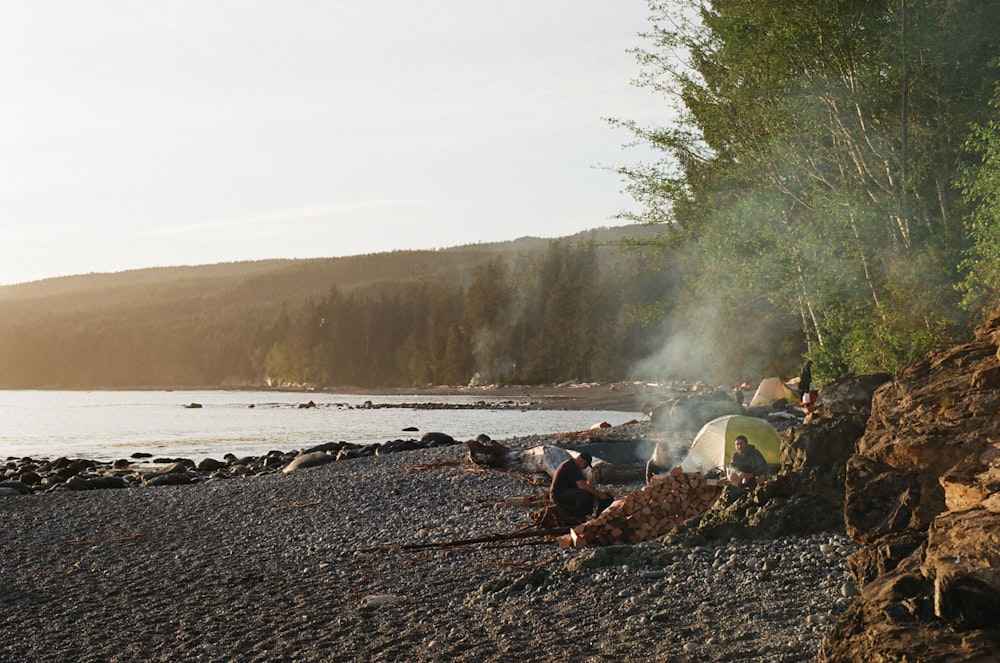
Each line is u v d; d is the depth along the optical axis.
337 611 9.35
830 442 10.69
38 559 13.32
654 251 28.70
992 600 4.38
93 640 8.87
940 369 7.31
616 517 11.75
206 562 12.60
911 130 22.55
